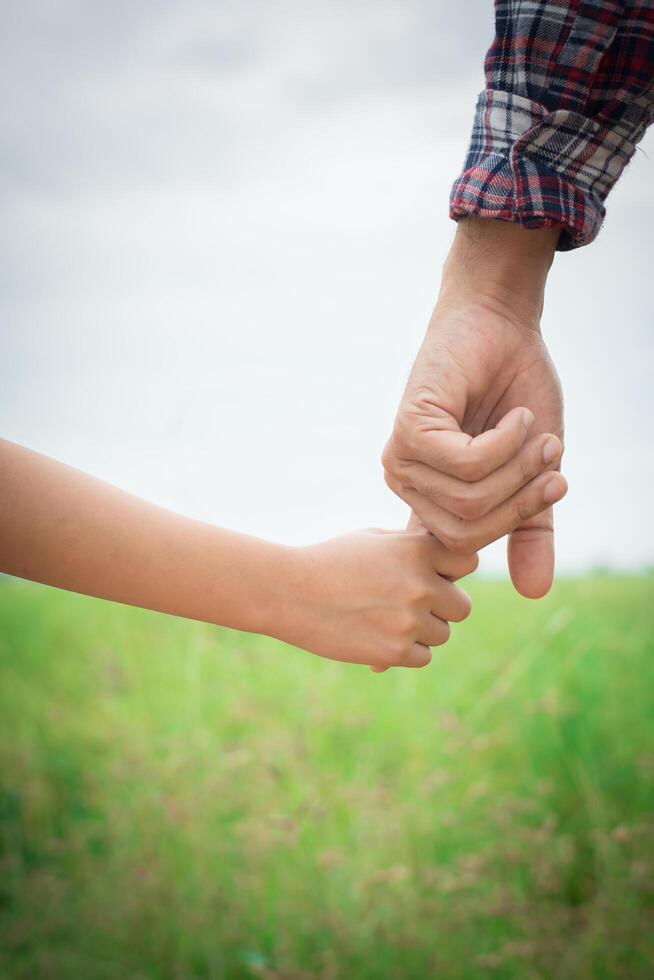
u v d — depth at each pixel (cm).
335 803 215
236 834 205
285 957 187
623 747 235
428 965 183
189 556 109
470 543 123
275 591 115
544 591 136
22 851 218
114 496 108
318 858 197
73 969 186
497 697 242
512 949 183
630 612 305
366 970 183
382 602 121
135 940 192
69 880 207
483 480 120
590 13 127
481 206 131
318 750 234
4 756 239
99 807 227
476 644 285
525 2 128
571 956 187
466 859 201
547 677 257
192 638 280
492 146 132
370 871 198
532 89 130
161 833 205
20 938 191
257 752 224
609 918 191
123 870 201
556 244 137
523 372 137
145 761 224
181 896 195
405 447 126
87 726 253
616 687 254
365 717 241
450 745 230
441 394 130
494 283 134
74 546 104
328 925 188
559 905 204
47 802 229
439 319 136
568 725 236
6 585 352
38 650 294
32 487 103
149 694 261
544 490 121
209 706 253
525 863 207
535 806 221
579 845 214
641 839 206
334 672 262
